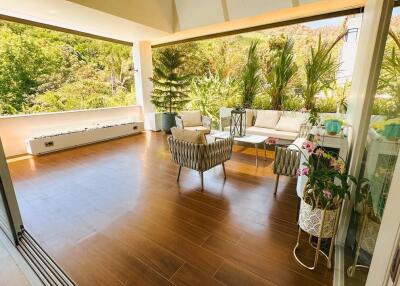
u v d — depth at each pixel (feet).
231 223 7.52
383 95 5.09
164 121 20.81
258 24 14.90
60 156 14.47
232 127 15.48
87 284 5.25
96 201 8.93
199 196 9.35
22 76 18.06
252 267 5.72
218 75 21.72
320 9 12.25
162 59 19.98
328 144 6.66
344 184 5.39
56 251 6.26
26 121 14.76
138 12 14.07
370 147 5.46
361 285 4.73
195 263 5.84
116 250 6.29
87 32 16.65
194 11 15.35
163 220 7.70
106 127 18.30
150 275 5.48
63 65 20.29
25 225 7.38
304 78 16.85
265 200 9.02
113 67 23.49
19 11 11.89
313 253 6.17
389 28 5.03
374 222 4.56
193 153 9.57
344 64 14.80
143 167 12.58
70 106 20.99
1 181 6.09
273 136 14.73
